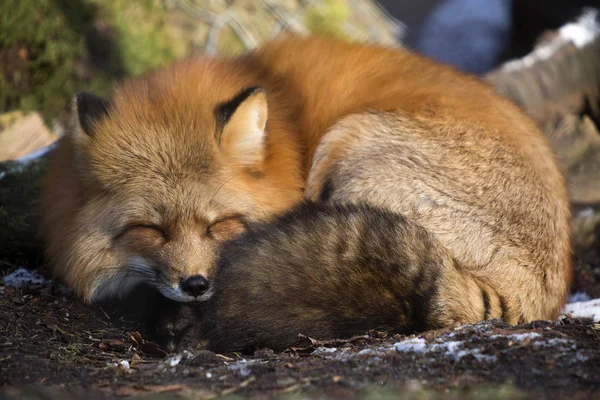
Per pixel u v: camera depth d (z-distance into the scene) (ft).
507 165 32.89
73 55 56.85
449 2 81.51
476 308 28.81
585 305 35.96
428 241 28.81
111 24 59.62
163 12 62.49
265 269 28.63
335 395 19.15
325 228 29.35
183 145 31.19
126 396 19.95
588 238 49.42
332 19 69.36
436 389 19.53
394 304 28.30
